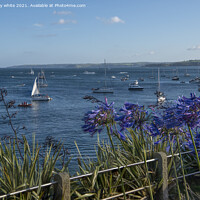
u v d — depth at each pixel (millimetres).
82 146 29344
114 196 3688
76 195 3727
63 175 3314
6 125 43688
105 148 4379
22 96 88062
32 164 3484
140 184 3934
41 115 54125
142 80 168250
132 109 3164
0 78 196750
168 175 4398
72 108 63719
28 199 3154
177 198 4164
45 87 121625
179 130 3283
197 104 2787
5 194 2988
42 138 34750
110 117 3135
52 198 3490
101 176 3807
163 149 4422
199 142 3430
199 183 4555
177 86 122562
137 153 4164
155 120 3158
